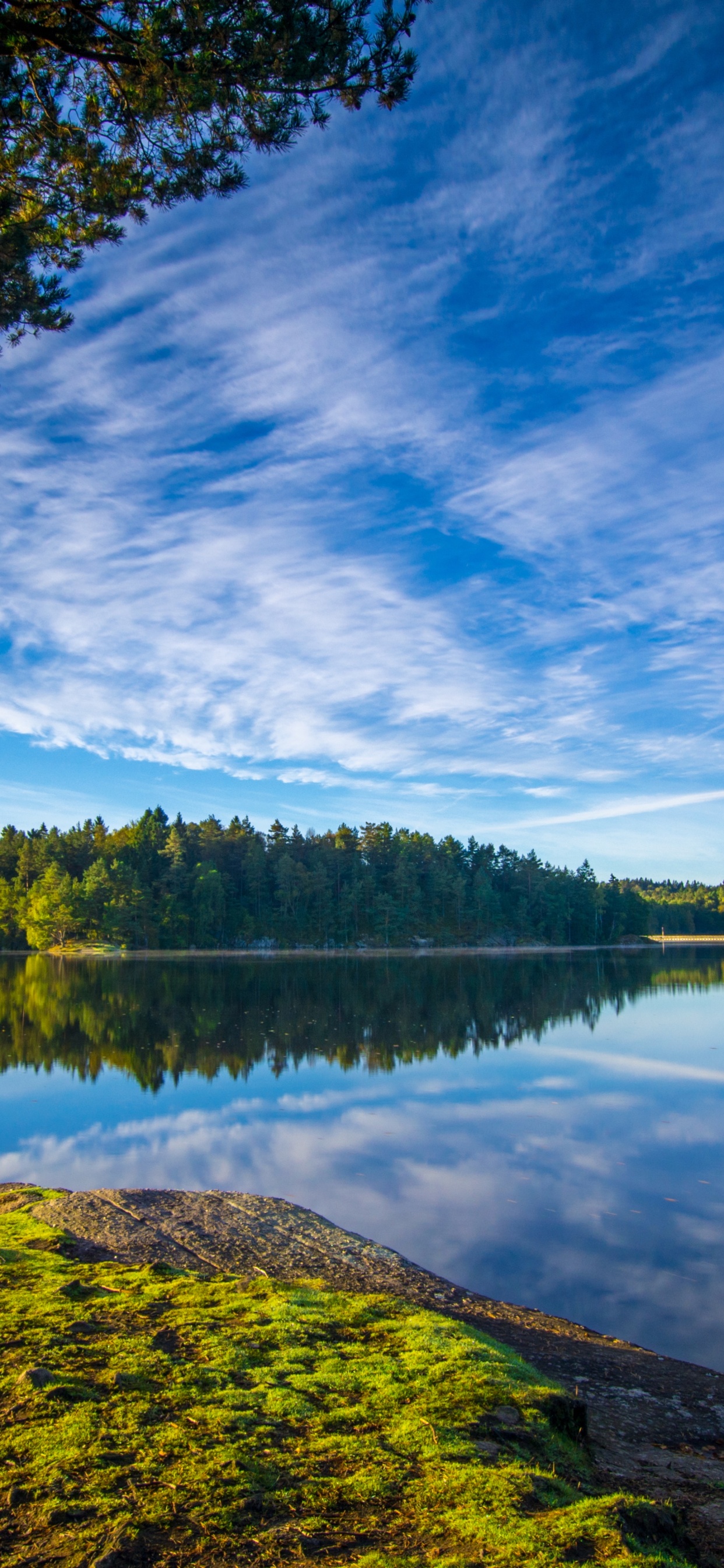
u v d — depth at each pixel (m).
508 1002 44.84
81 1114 19.25
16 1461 4.48
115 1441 4.69
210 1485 4.27
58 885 112.25
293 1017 37.69
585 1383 7.52
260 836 128.12
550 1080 23.06
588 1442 5.72
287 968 75.00
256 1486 4.31
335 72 8.31
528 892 145.00
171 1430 4.86
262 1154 15.80
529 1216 12.27
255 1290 8.05
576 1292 9.71
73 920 109.50
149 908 110.38
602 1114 18.95
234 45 7.91
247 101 8.50
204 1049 28.62
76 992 49.81
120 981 59.06
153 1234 10.87
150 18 7.84
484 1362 6.26
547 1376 7.58
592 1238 11.39
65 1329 6.55
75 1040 31.00
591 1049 28.61
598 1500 4.42
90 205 9.57
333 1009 41.19
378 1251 10.67
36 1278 8.30
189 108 8.39
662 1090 21.69
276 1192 13.45
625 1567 3.77
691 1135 17.00
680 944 159.75
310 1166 14.93
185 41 7.97
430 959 94.88
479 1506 4.25
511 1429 5.20
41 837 142.25
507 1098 20.64
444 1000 45.31
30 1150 16.20
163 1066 25.64
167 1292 7.88
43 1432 4.76
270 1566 3.68
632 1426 6.70
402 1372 5.97
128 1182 14.12
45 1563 3.63
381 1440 4.93
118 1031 33.50
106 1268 8.93
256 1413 5.16
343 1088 22.08
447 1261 10.56
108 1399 5.24
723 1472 5.82
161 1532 3.88
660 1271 10.33
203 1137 17.09
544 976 65.06
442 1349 6.47
